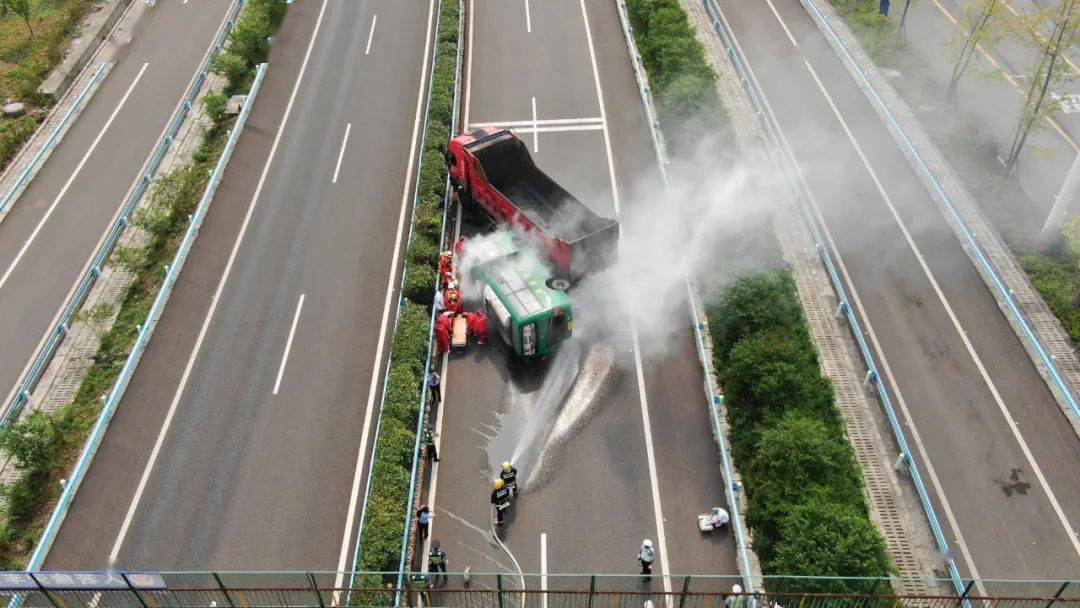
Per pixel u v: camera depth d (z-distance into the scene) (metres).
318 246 32.97
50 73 44.25
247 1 48.94
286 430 26.19
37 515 24.30
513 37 46.34
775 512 23.02
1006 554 23.39
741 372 26.81
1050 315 30.50
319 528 23.56
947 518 24.31
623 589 22.14
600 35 46.47
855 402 27.42
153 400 27.08
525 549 23.23
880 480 25.19
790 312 29.12
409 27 46.94
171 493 24.38
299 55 44.69
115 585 20.50
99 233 34.94
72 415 26.97
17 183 36.97
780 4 50.03
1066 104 41.44
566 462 25.53
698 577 20.91
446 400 27.47
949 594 22.11
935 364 28.78
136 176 37.81
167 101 42.34
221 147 38.62
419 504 24.28
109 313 30.69
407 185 35.97
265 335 29.33
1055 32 33.06
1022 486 25.12
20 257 33.84
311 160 37.47
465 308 30.48
